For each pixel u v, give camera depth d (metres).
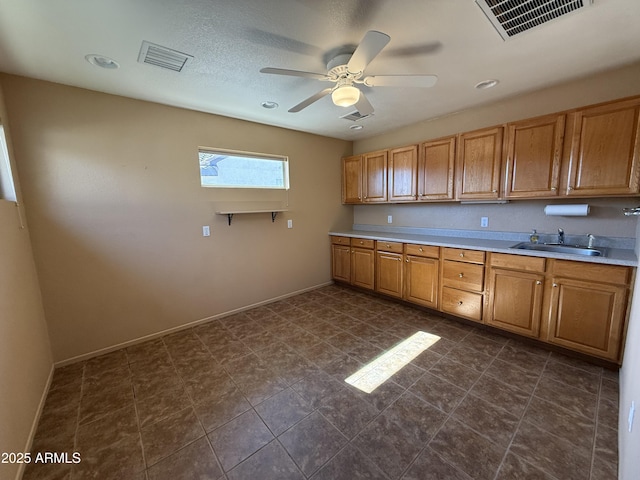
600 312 2.13
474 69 2.20
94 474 1.43
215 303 3.31
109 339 2.63
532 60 2.07
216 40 1.74
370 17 1.55
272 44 1.79
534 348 2.52
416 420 1.71
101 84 2.31
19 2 1.34
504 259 2.61
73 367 2.39
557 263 2.30
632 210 1.93
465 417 1.72
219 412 1.83
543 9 1.50
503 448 1.50
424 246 3.26
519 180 2.64
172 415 1.81
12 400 1.46
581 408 1.77
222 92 2.51
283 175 3.89
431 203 3.77
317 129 3.87
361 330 2.95
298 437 1.61
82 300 2.48
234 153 3.38
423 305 3.36
